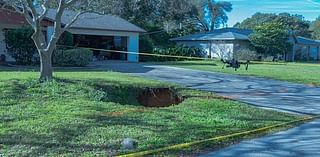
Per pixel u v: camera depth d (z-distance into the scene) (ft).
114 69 64.80
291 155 19.27
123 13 131.34
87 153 18.38
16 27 73.31
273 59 126.62
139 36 105.81
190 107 31.42
